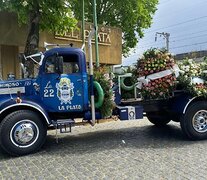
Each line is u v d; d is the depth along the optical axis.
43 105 4.80
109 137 5.51
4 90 4.84
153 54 5.34
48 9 7.13
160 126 6.43
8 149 4.41
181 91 5.43
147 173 3.59
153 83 5.26
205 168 3.73
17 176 3.65
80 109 4.93
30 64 5.05
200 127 5.23
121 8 18.72
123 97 5.50
